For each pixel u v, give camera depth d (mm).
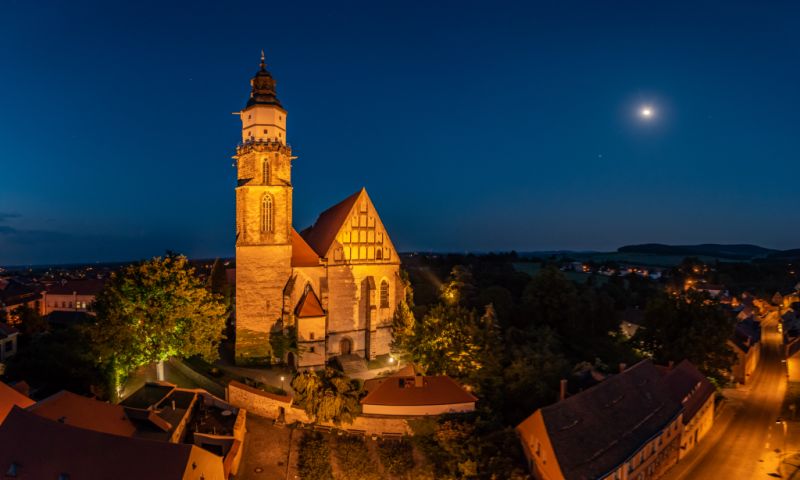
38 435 34688
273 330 71188
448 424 50125
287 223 71375
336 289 76562
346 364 73375
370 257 79062
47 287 132250
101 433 34500
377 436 51000
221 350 77625
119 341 53156
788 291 178250
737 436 66125
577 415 47594
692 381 66062
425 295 115562
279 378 65625
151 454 33281
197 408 52719
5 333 75500
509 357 69625
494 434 48750
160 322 56594
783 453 60719
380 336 79938
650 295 147875
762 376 94188
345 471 45594
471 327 66625
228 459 42094
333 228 79438
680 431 58688
